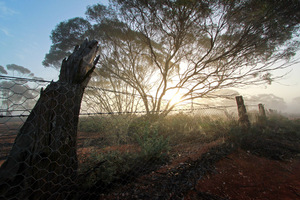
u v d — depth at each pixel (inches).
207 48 276.7
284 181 86.3
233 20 215.0
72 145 56.3
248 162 110.0
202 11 191.2
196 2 180.1
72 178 56.7
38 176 47.7
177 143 158.4
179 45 250.2
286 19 189.8
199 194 69.8
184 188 72.6
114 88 322.0
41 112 49.4
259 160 114.1
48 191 49.3
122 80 313.1
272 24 198.4
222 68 270.8
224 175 89.7
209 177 85.8
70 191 55.9
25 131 48.2
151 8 219.8
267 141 154.6
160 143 116.6
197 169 91.0
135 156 102.9
